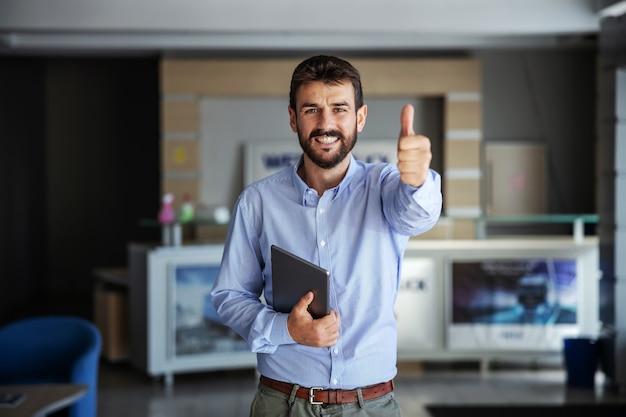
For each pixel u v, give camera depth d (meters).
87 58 13.07
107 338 7.65
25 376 4.71
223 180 10.22
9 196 10.98
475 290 7.22
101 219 13.20
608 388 6.73
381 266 2.11
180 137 10.02
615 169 6.64
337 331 1.98
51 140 13.08
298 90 2.02
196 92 9.98
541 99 10.43
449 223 10.08
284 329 2.01
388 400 2.13
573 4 8.34
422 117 10.30
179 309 6.88
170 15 8.24
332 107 2.00
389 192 2.06
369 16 8.34
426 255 7.21
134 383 6.94
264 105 10.21
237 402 6.30
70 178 13.13
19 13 8.12
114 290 7.95
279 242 2.16
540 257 7.20
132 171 13.20
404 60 10.05
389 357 2.13
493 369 7.42
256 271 2.25
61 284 13.13
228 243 2.24
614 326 6.62
